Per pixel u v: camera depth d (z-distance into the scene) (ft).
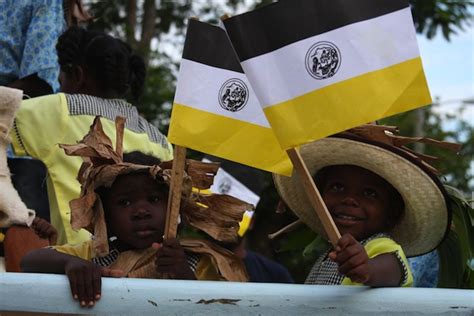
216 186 21.36
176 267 11.75
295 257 40.24
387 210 13.24
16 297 10.62
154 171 12.63
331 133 10.70
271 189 41.37
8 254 14.56
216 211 13.21
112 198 12.91
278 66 10.71
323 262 13.84
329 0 10.90
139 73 17.70
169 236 11.82
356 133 13.09
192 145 11.89
